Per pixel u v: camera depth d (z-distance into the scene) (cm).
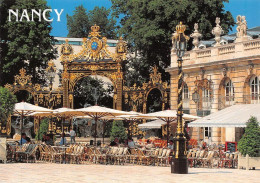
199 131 4775
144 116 3884
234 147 3662
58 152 3356
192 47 5566
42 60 5997
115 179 2200
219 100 4503
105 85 7619
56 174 2388
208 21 5631
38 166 2886
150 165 3266
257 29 4941
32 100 6062
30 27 5756
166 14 5497
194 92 4659
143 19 5766
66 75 5200
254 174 2580
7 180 2080
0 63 5734
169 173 2527
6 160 3188
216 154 3378
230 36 4981
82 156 3444
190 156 3309
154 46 5869
